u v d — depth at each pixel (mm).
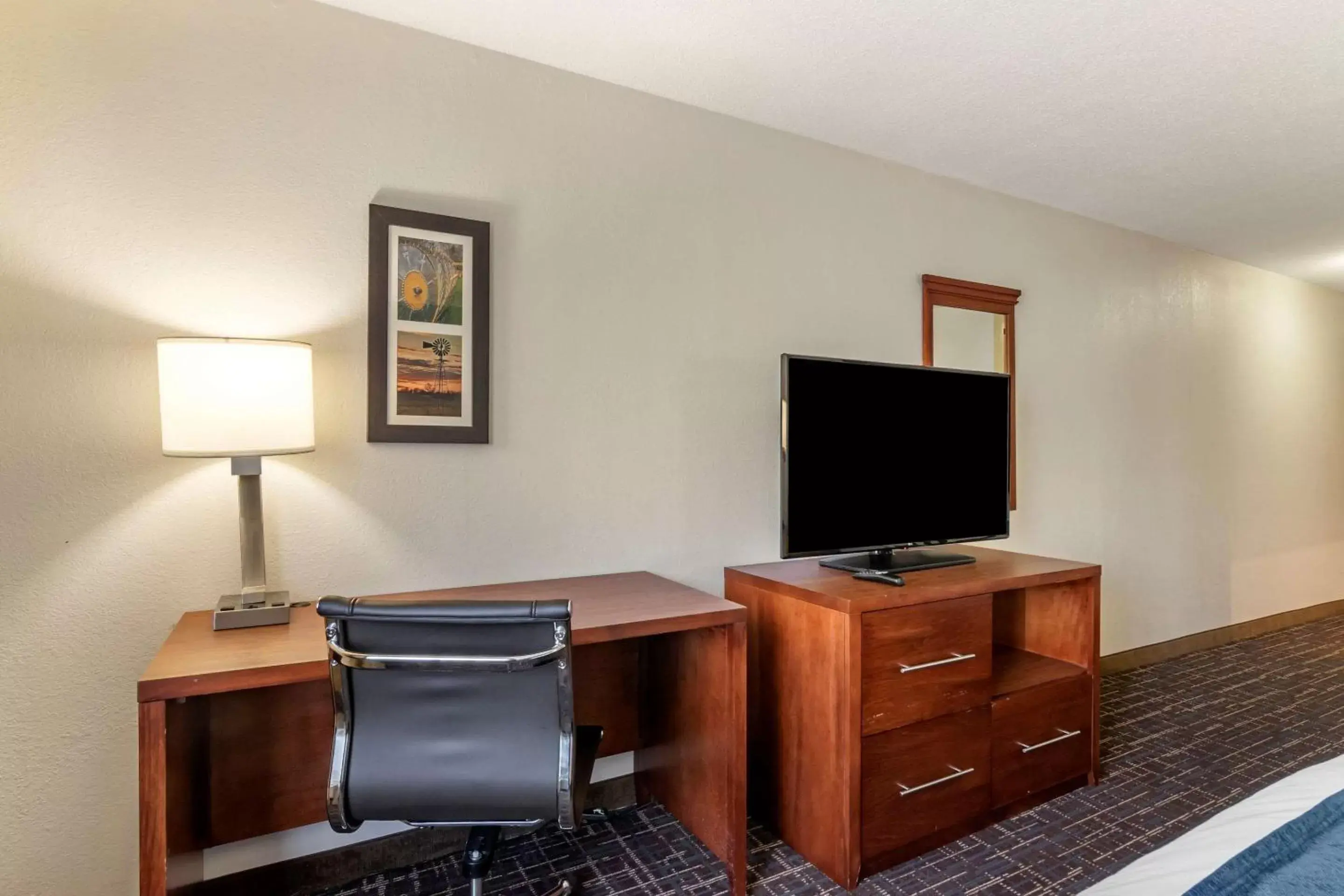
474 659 1312
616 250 2322
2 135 1596
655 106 2391
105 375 1688
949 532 2561
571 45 2088
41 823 1639
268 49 1831
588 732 1688
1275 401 4590
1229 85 2283
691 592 2033
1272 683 3572
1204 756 2721
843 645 1927
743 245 2574
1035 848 2104
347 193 1927
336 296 1920
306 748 1876
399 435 1979
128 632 1716
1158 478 3920
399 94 1986
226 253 1793
